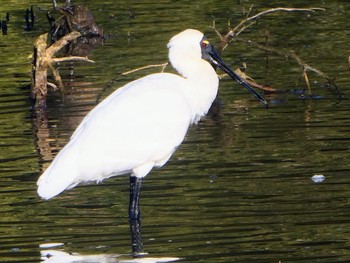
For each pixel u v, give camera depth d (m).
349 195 12.78
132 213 12.49
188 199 12.96
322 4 27.75
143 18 26.91
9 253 11.23
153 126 12.98
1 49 23.88
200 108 13.66
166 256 10.97
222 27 24.81
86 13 24.97
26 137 16.47
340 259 10.62
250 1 28.55
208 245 11.27
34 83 18.67
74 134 12.98
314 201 12.60
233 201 12.78
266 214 12.23
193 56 13.73
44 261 10.92
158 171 14.21
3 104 18.94
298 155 14.65
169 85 13.34
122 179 14.35
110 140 12.70
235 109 17.80
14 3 29.45
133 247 11.34
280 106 17.84
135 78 20.38
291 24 25.34
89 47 24.06
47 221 12.40
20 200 13.23
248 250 11.03
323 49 22.28
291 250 10.96
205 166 14.33
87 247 11.39
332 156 14.51
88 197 13.48
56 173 12.23
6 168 14.65
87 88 19.81
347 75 19.84
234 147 15.26
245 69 20.34
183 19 26.41
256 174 13.82
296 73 20.34
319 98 18.28
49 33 25.34
